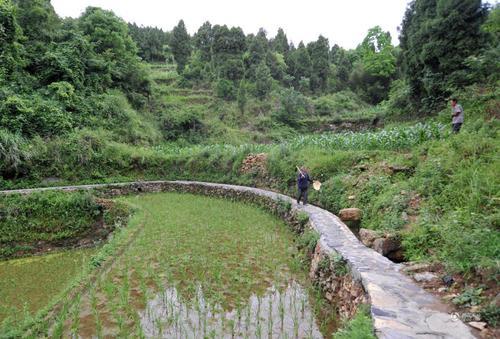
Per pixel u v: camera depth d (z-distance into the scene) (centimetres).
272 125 3675
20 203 1452
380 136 1454
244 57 4484
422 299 459
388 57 4547
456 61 1766
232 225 1246
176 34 5106
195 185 2089
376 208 923
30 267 1057
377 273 555
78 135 2231
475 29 1738
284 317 604
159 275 788
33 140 2036
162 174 2419
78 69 2572
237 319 595
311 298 679
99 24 3141
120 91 3017
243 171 2058
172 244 1020
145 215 1409
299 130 3709
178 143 3077
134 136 2702
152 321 590
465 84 1711
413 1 2412
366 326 384
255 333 544
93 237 1434
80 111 2445
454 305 438
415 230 701
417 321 399
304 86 4775
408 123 2072
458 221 609
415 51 2061
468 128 1048
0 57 2192
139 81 3356
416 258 626
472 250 515
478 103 1438
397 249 701
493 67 1573
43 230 1409
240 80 4281
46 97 2328
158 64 5538
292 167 1614
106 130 2527
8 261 1192
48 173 2050
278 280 762
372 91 4622
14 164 1878
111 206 1548
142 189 2127
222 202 1742
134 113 2842
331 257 684
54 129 2191
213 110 3866
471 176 732
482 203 652
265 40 5438
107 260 878
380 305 441
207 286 725
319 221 977
